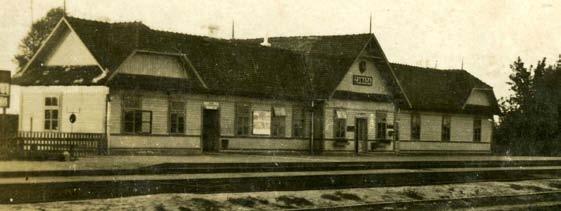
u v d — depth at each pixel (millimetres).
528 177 32438
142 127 32719
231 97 37000
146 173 22734
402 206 20531
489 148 54719
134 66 32562
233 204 18844
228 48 38719
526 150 55875
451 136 51281
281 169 27328
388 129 45375
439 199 22094
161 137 33531
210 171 24922
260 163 26922
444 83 51844
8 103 28875
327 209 18766
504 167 36625
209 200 18719
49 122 33062
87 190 18188
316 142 41281
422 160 35219
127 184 18938
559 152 54406
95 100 31453
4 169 20391
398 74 48438
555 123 55875
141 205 17094
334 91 40156
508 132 57969
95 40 32406
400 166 32125
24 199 17094
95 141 30766
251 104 38031
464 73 53188
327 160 31609
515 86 58281
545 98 56875
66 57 33562
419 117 48594
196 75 34469
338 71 40844
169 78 33844
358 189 23672
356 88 43031
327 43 43688
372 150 44281
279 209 18797
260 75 38750
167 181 19828
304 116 41062
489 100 54375
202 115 35562
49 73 33438
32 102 33625
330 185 24031
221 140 36500
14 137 27984
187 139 34781
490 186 27625
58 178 19422
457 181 29125
